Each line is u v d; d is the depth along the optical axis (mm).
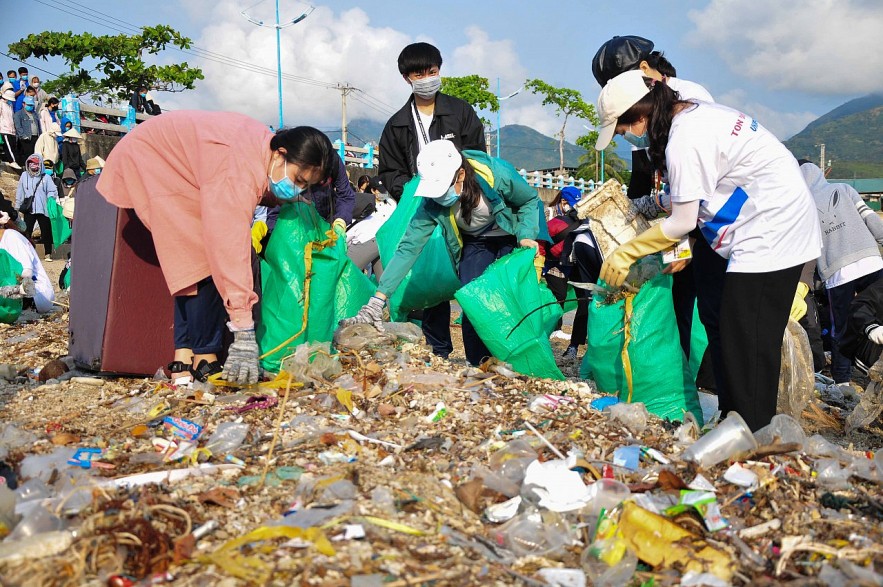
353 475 2805
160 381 3998
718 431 3133
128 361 4234
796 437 3207
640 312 4039
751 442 3127
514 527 2494
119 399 3820
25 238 7328
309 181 3785
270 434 3291
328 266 4293
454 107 5762
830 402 5086
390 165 5945
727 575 2236
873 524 2551
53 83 27125
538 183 34344
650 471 3008
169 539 2227
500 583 2146
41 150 14320
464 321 5133
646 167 4387
